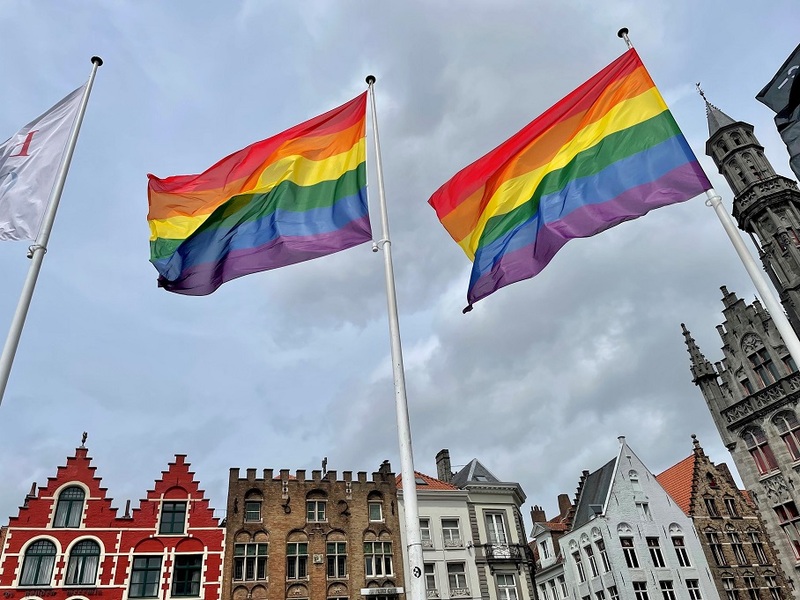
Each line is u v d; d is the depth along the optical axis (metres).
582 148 14.58
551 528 54.75
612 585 43.97
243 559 36.03
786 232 41.50
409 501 10.77
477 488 44.97
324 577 36.94
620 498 46.59
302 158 16.16
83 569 32.88
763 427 40.94
